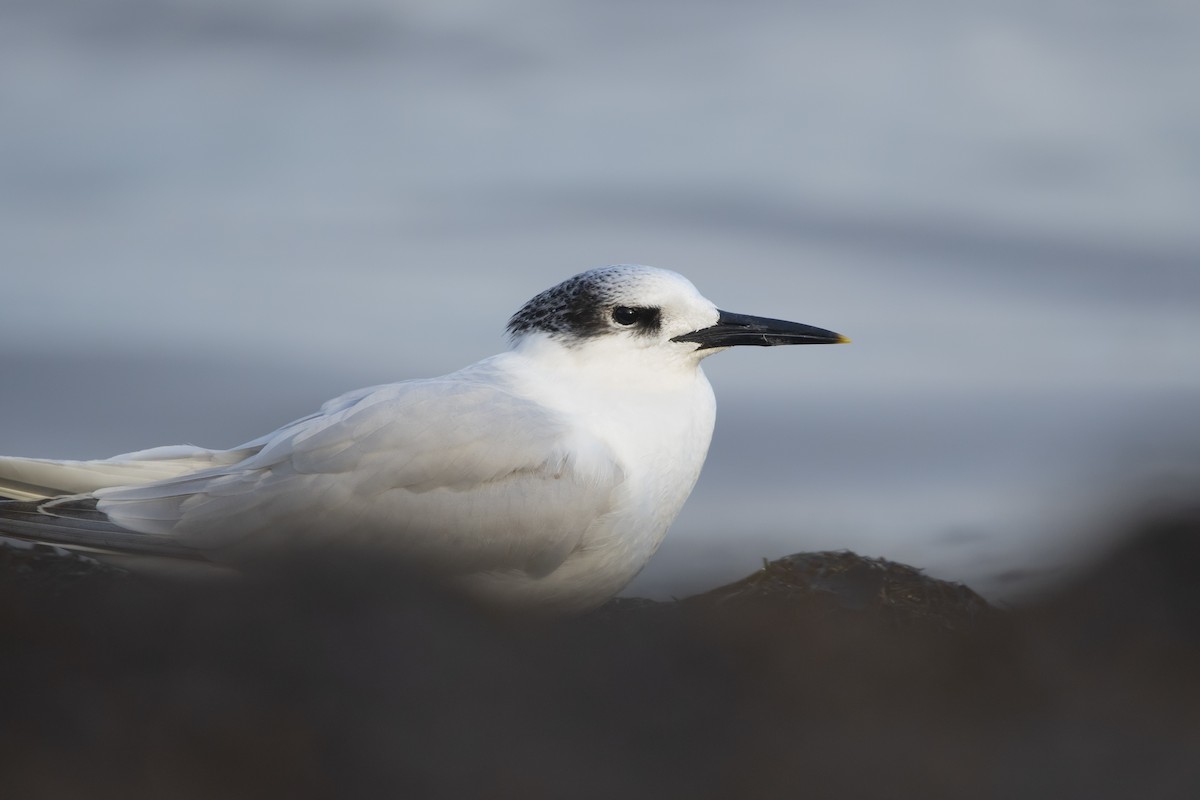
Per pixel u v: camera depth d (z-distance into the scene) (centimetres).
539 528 1199
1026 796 768
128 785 749
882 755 807
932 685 905
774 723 842
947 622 1096
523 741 802
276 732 788
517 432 1214
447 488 1190
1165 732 836
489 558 1197
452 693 841
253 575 1173
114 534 1169
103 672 836
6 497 1197
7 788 736
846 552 1219
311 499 1177
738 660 929
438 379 1288
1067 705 879
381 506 1180
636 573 1298
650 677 890
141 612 923
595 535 1229
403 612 947
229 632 891
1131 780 782
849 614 1090
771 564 1216
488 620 1070
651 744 812
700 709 850
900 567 1191
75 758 759
